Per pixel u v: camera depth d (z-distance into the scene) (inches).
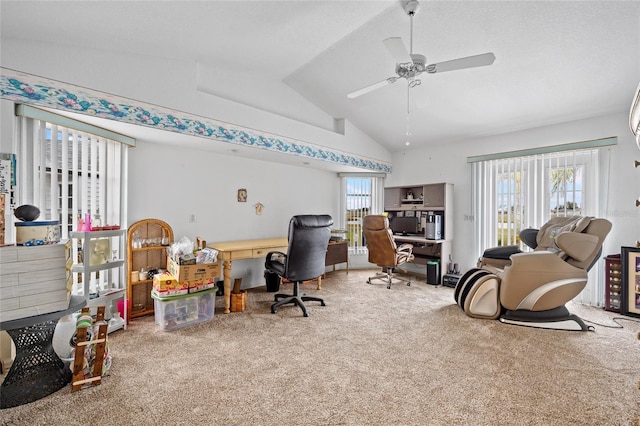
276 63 131.8
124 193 124.8
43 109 90.6
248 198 173.6
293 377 79.8
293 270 127.5
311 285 180.4
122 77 102.7
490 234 176.4
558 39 102.0
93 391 72.9
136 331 110.3
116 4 77.7
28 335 73.0
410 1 92.6
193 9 85.0
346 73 142.2
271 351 94.8
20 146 88.1
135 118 105.5
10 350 83.1
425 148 209.5
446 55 117.0
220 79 134.3
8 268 65.4
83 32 87.5
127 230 124.8
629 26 93.0
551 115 146.0
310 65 139.9
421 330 112.0
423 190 199.5
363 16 100.9
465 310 127.4
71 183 105.4
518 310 118.1
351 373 81.9
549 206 153.4
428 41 111.3
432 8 96.8
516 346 98.3
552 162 153.6
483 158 177.8
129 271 124.3
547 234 130.8
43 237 72.0
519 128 163.8
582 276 113.0
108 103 99.5
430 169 206.7
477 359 89.7
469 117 161.0
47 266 70.1
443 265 183.6
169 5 81.6
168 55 112.1
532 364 86.6
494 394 72.2
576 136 146.3
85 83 94.9
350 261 228.4
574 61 110.3
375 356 91.7
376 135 205.6
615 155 135.0
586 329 110.4
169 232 137.2
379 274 196.5
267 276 166.7
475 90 137.3
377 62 129.7
